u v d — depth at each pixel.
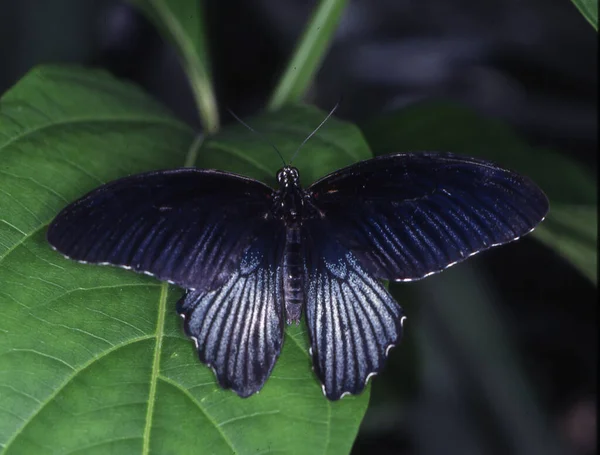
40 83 0.57
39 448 0.51
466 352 0.69
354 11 0.81
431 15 0.81
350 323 0.54
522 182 0.53
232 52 0.77
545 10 0.79
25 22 0.71
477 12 0.80
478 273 0.71
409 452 0.69
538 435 0.69
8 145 0.56
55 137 0.56
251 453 0.52
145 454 0.51
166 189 0.54
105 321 0.53
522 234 0.54
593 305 0.78
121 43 0.74
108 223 0.52
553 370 0.77
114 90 0.59
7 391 0.51
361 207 0.55
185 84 0.75
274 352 0.53
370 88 0.81
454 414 0.69
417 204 0.55
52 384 0.52
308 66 0.61
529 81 0.81
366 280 0.54
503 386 0.69
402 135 0.66
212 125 0.63
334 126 0.58
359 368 0.53
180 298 0.53
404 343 0.68
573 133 0.80
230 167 0.57
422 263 0.54
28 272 0.53
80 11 0.72
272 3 0.77
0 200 0.54
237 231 0.54
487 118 0.66
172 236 0.53
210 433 0.52
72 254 0.52
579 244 0.64
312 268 0.55
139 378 0.52
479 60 0.81
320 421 0.52
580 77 0.80
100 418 0.51
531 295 0.79
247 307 0.54
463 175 0.54
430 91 0.82
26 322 0.52
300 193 0.55
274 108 0.61
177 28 0.62
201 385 0.52
